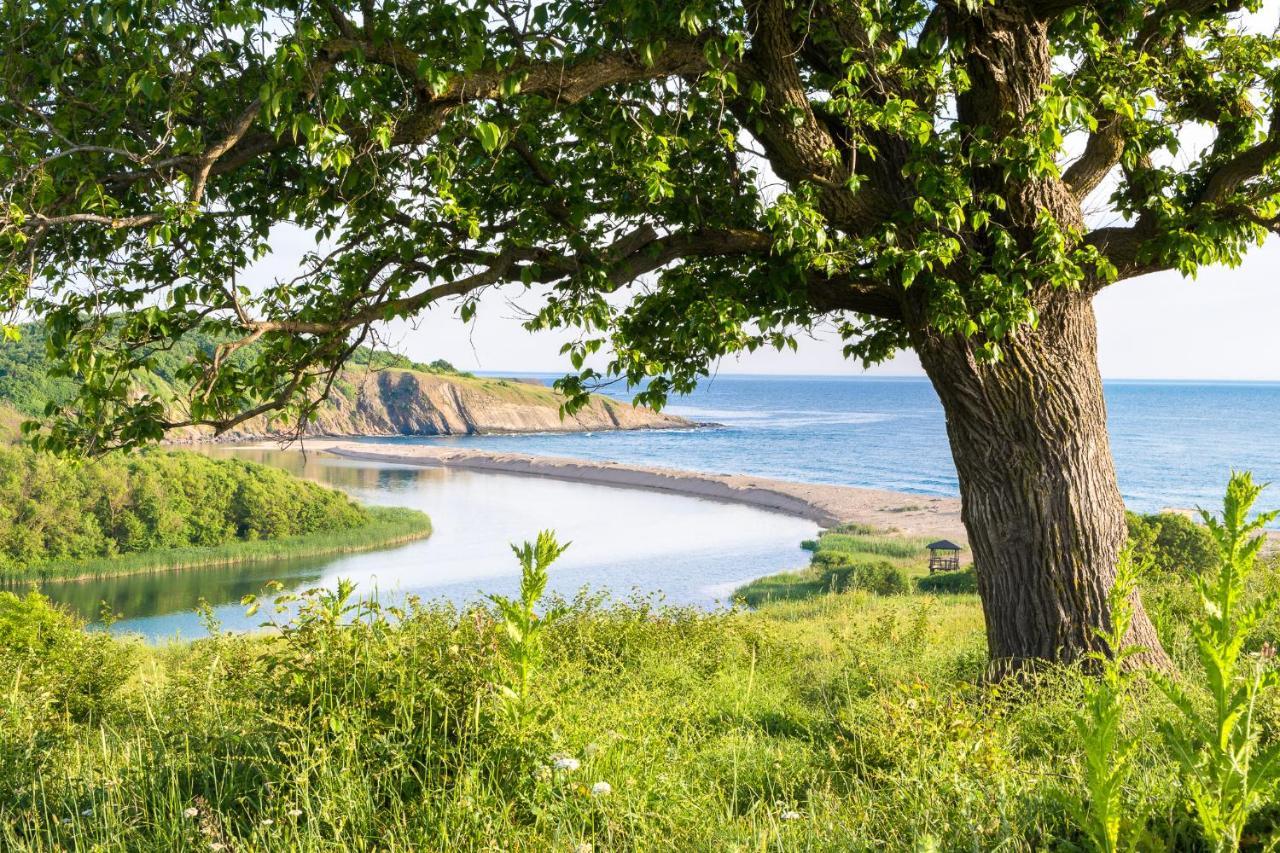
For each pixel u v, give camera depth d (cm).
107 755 443
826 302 771
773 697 748
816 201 664
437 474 12962
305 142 628
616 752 415
